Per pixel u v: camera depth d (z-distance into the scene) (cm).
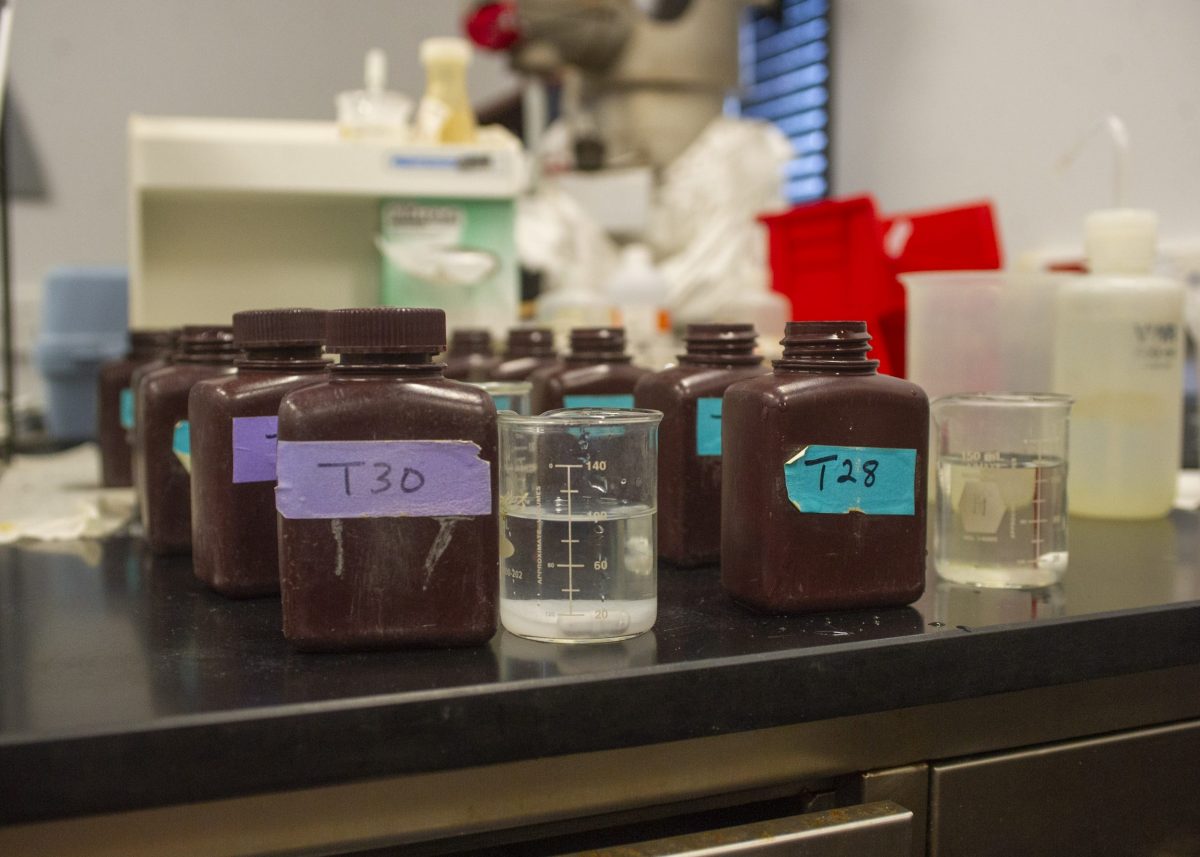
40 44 305
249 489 78
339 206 158
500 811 59
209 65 324
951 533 84
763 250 224
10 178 303
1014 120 214
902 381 76
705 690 61
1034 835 72
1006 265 217
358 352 65
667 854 59
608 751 61
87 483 140
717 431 89
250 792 52
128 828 52
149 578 87
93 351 217
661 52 225
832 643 65
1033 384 119
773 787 68
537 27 224
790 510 71
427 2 348
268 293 157
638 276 186
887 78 254
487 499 64
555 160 230
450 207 152
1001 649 68
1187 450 150
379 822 57
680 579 86
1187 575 85
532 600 67
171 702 54
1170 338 112
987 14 221
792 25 291
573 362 102
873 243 145
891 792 68
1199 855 78
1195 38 173
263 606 77
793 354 76
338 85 340
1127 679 75
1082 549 97
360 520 63
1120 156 129
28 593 82
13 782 49
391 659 63
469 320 150
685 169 228
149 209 150
